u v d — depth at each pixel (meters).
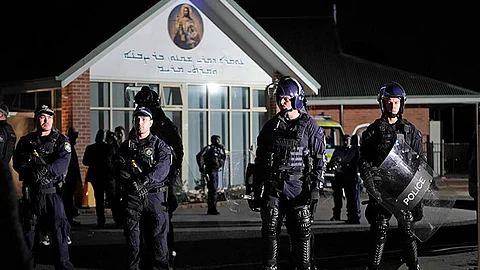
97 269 10.53
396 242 12.84
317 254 11.59
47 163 8.80
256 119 23.23
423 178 8.21
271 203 8.08
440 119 38.03
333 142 25.86
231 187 20.31
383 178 8.20
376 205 8.57
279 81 8.29
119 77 20.31
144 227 8.80
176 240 13.45
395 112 8.47
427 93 30.12
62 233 8.94
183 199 19.98
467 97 30.03
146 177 8.57
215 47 22.19
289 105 8.20
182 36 21.48
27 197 8.76
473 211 18.77
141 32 20.72
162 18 21.06
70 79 19.03
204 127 22.14
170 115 21.44
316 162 8.09
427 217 8.47
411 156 8.29
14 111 20.55
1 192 3.03
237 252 12.02
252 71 22.92
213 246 12.70
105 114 20.17
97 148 15.32
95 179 15.35
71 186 15.16
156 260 8.80
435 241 13.02
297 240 8.16
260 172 8.20
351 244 12.73
